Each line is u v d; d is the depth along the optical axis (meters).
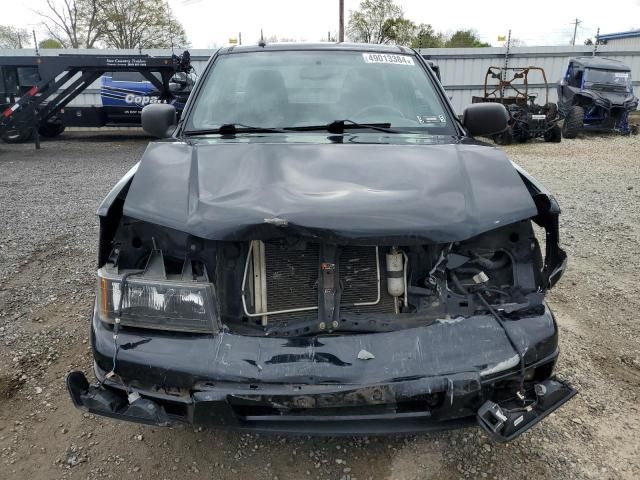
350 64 3.53
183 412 2.07
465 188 2.32
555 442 2.55
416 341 2.05
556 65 22.81
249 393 1.94
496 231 2.37
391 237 2.07
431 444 2.54
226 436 2.60
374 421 2.02
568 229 6.01
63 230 5.98
